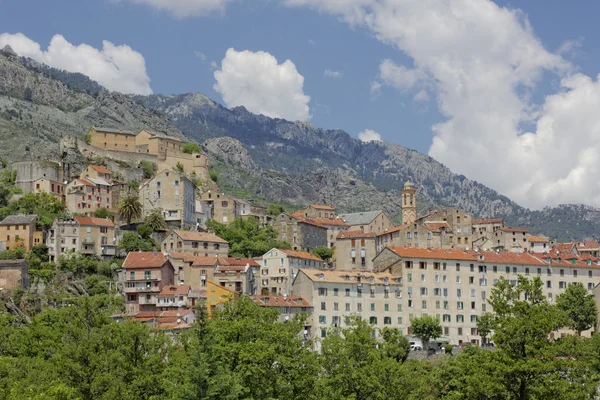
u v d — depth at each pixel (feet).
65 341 513.04
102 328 500.33
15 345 573.74
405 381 459.32
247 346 447.42
